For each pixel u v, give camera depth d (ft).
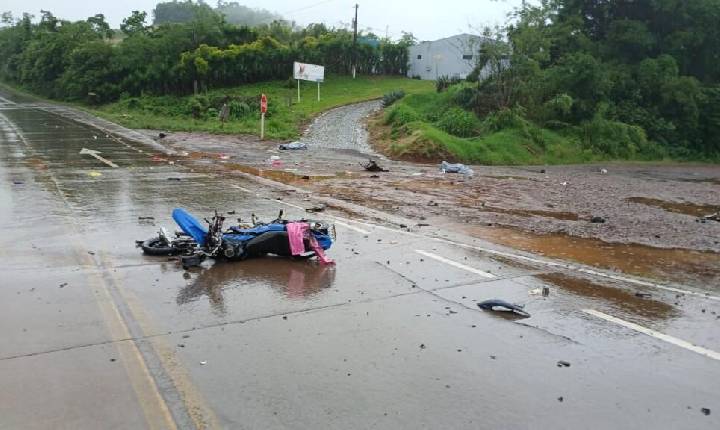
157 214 40.16
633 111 127.54
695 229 42.68
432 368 18.13
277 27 205.57
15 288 24.48
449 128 107.55
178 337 20.07
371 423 14.92
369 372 17.75
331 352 19.13
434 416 15.33
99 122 120.78
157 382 16.85
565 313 23.27
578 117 120.88
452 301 24.40
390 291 25.52
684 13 135.23
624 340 20.68
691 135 131.64
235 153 82.84
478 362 18.65
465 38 183.32
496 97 116.88
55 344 19.22
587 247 35.88
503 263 30.63
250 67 174.60
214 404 15.71
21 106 162.30
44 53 195.31
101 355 18.51
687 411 15.89
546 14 123.85
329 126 118.01
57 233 34.06
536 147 106.32
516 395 16.55
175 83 169.99
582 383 17.37
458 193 56.49
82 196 45.98
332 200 48.42
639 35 132.05
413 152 89.35
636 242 37.81
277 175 63.21
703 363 18.94
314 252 30.48
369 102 149.48
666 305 24.61
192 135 104.58
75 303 22.95
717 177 88.89
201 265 28.84
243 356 18.67
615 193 61.98
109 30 217.15
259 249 29.89
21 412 15.07
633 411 15.81
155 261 29.17
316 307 23.34
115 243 32.30
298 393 16.38
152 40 173.68
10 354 18.40
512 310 23.08
